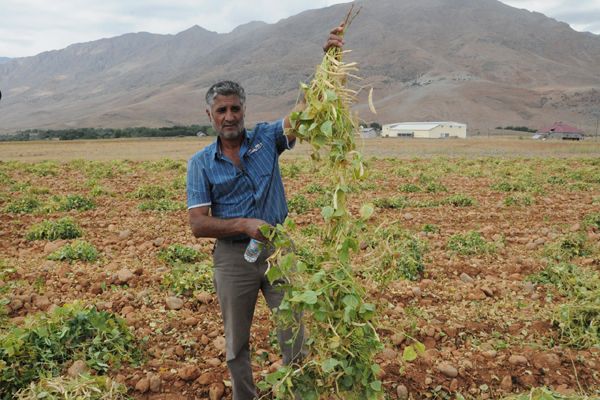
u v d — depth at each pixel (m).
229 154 3.68
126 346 5.10
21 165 26.14
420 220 11.51
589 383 4.68
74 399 3.96
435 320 5.83
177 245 8.58
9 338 4.60
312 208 12.76
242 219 3.50
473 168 24.41
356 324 3.10
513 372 4.79
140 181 19.67
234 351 3.86
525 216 12.05
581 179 19.61
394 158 30.03
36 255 8.71
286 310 3.25
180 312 6.11
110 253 8.74
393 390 4.52
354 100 3.37
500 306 6.31
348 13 3.43
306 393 3.30
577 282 6.78
